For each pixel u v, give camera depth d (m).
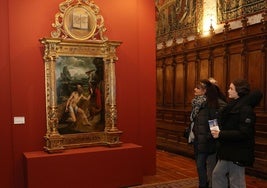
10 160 5.29
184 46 9.13
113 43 5.83
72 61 5.65
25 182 5.18
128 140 6.34
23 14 5.39
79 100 5.71
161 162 7.81
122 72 6.28
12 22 5.31
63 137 5.53
